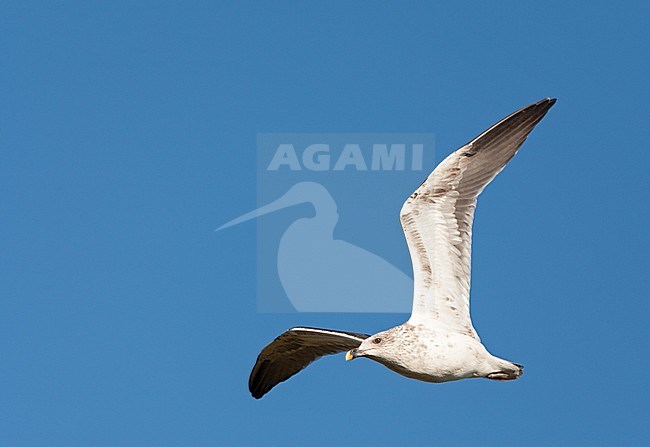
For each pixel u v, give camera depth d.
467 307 14.34
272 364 18.16
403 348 14.21
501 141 14.83
